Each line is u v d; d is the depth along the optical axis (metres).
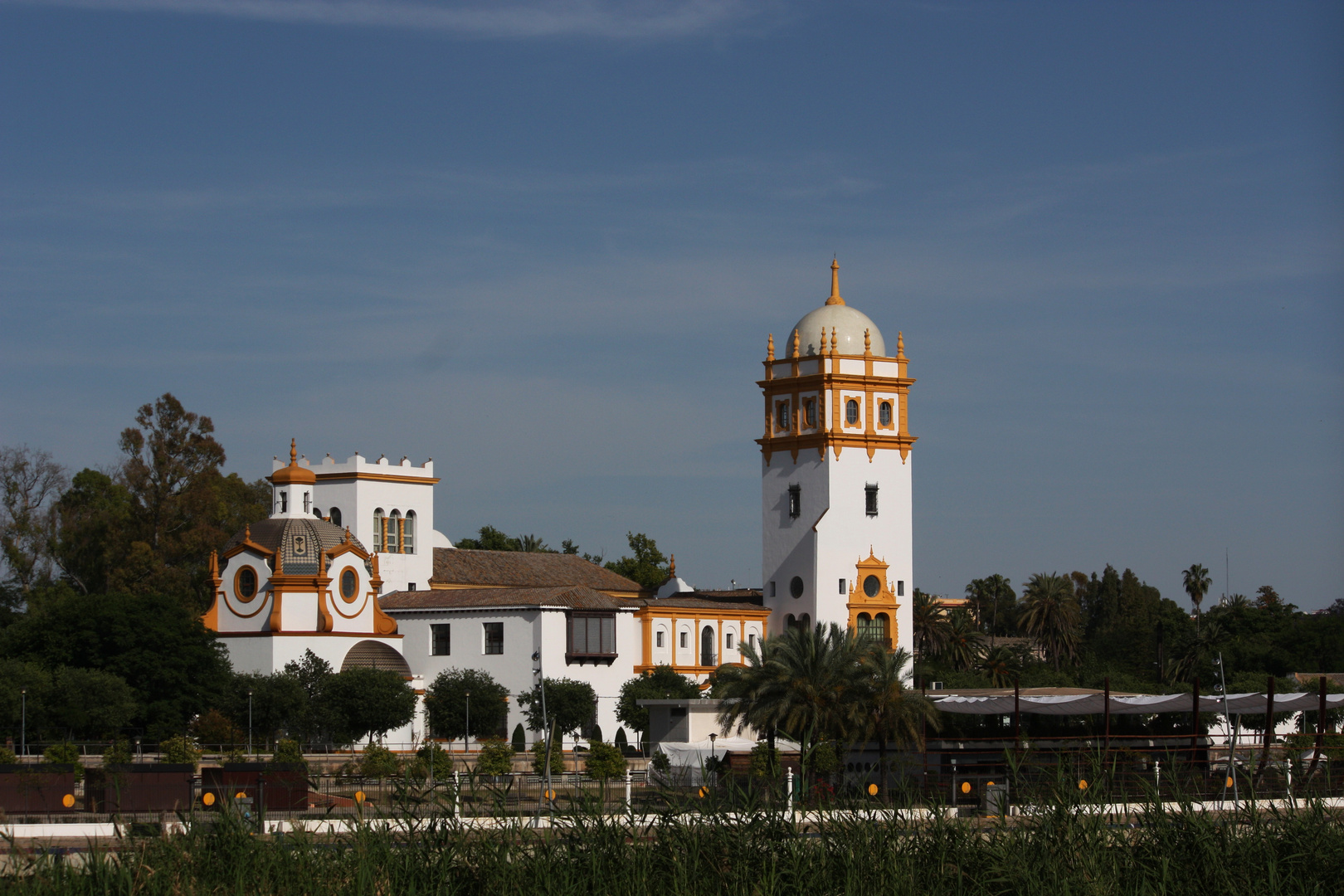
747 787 33.00
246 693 91.56
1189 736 59.41
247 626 100.88
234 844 29.52
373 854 29.11
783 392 121.25
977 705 66.31
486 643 104.19
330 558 102.00
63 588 125.12
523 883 28.80
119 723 85.25
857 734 64.88
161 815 33.62
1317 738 53.47
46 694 84.38
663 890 28.78
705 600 118.75
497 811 30.94
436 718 99.44
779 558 120.25
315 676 96.25
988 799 33.88
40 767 54.81
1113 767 37.06
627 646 108.06
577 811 30.72
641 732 102.06
